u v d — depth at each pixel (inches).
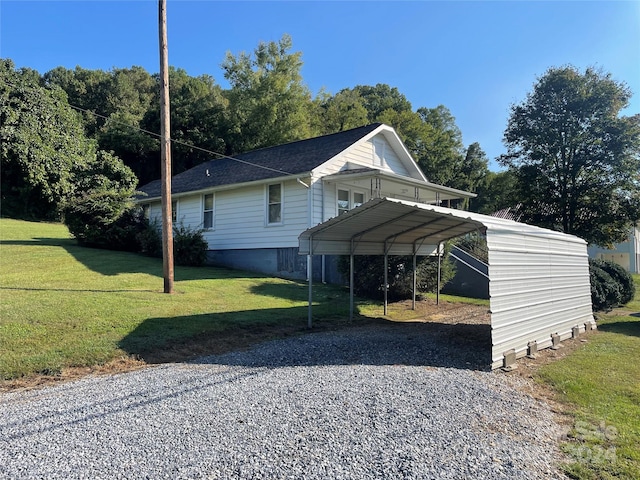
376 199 280.5
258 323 327.9
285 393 184.2
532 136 862.5
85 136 1460.4
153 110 1512.1
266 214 597.0
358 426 149.7
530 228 322.0
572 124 835.4
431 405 174.7
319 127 1547.7
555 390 208.4
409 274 497.0
